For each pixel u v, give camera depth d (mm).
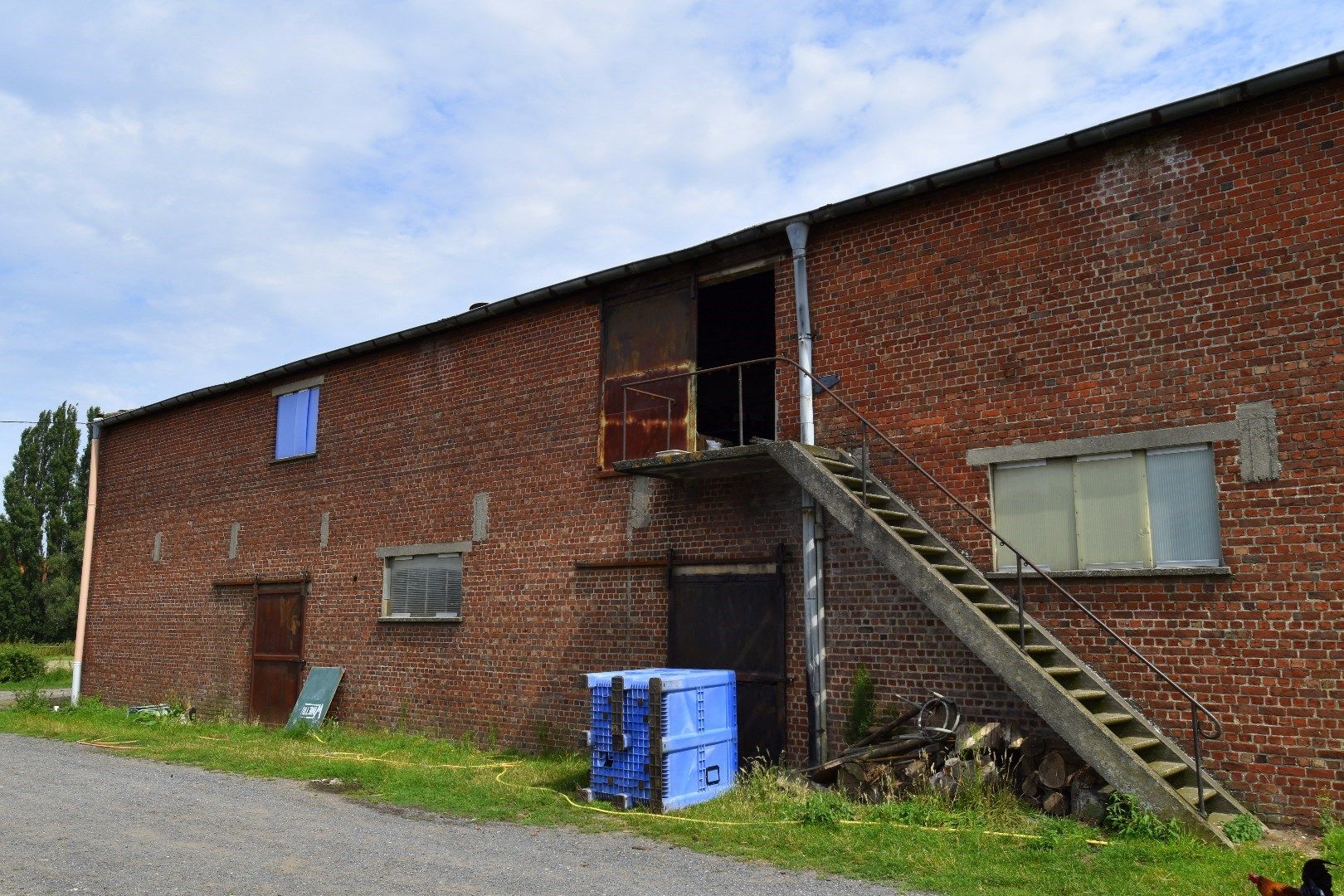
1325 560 8211
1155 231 9422
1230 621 8617
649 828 8688
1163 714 8844
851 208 11320
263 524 18469
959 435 10406
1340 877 6633
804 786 9805
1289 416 8523
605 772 9805
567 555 13570
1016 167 10320
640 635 12641
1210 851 7152
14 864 7461
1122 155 9711
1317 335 8461
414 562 15703
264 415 18953
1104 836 7793
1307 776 8102
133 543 21703
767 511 11664
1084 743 8094
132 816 9375
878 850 7590
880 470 10875
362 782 11211
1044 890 6555
